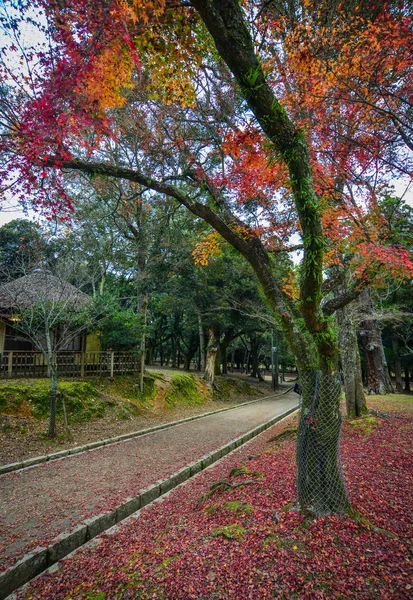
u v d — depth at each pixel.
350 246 5.40
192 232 16.33
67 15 3.71
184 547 3.77
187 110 8.32
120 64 4.04
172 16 3.63
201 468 7.84
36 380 11.72
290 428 9.98
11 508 5.36
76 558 4.17
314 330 3.67
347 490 4.35
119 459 8.12
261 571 3.07
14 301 10.55
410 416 9.84
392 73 5.53
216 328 22.78
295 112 6.47
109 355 14.19
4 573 3.62
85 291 22.25
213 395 20.11
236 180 7.59
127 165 11.39
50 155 4.29
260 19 5.05
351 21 5.40
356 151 6.12
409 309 20.27
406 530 3.45
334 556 3.14
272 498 4.65
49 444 8.87
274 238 8.20
